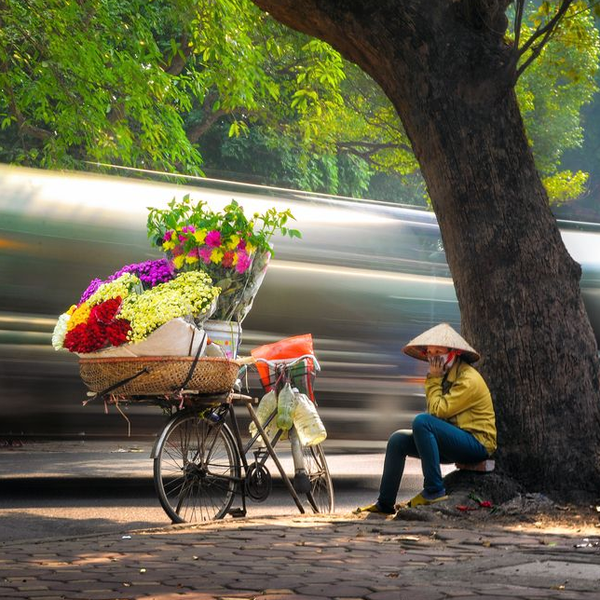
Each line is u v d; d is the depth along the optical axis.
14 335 15.90
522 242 11.79
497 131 11.89
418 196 51.28
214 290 10.95
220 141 40.56
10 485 14.52
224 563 7.88
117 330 10.58
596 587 6.78
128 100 25.09
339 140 34.91
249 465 11.60
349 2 11.95
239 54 25.91
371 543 9.02
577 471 11.66
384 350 19.02
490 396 11.56
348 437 18.61
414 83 12.02
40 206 16.27
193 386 10.77
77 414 16.22
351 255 18.97
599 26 35.00
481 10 11.96
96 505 13.12
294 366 11.88
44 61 24.20
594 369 11.95
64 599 6.44
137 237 16.89
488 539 9.20
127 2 26.70
